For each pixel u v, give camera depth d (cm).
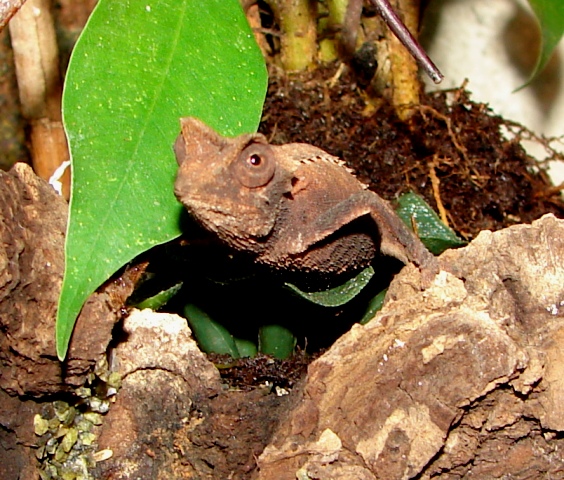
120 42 11
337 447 11
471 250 12
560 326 12
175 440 13
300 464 11
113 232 11
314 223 13
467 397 11
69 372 12
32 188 12
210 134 12
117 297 12
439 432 11
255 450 13
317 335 15
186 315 15
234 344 15
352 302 15
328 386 12
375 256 14
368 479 11
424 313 12
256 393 13
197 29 12
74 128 11
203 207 12
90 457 13
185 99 12
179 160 12
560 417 11
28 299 11
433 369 11
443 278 12
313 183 13
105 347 12
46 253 12
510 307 12
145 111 11
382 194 17
